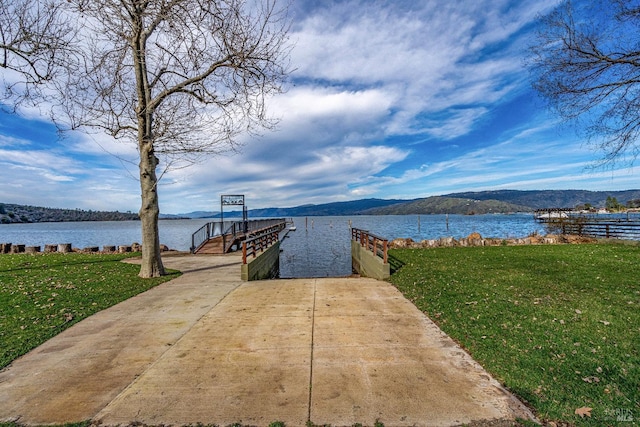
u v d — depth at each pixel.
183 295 7.71
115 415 3.04
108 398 3.32
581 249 14.47
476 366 3.92
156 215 9.93
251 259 10.70
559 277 8.54
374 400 3.22
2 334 5.04
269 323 5.63
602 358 3.93
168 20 7.96
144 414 3.05
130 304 6.92
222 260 14.20
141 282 9.01
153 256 9.84
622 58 7.35
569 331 4.80
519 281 8.17
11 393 3.44
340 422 2.89
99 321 5.79
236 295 7.69
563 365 3.81
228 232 21.55
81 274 9.93
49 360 4.21
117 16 8.36
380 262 9.85
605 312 5.61
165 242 40.03
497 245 17.27
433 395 3.30
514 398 3.22
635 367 3.69
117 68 8.55
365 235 13.91
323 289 8.27
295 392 3.39
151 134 9.59
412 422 2.88
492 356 4.11
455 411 3.03
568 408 3.01
